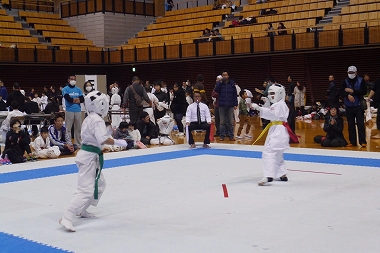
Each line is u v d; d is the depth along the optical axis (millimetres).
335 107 13781
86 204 6312
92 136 6316
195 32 29953
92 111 6414
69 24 35031
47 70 30438
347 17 24969
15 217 6816
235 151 13266
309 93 25875
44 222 6539
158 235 5809
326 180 8969
